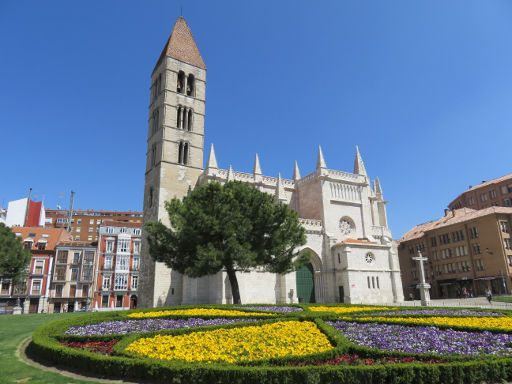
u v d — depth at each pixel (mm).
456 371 11320
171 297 56250
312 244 60094
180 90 70000
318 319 20281
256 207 37844
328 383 11008
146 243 62312
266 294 53750
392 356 13211
